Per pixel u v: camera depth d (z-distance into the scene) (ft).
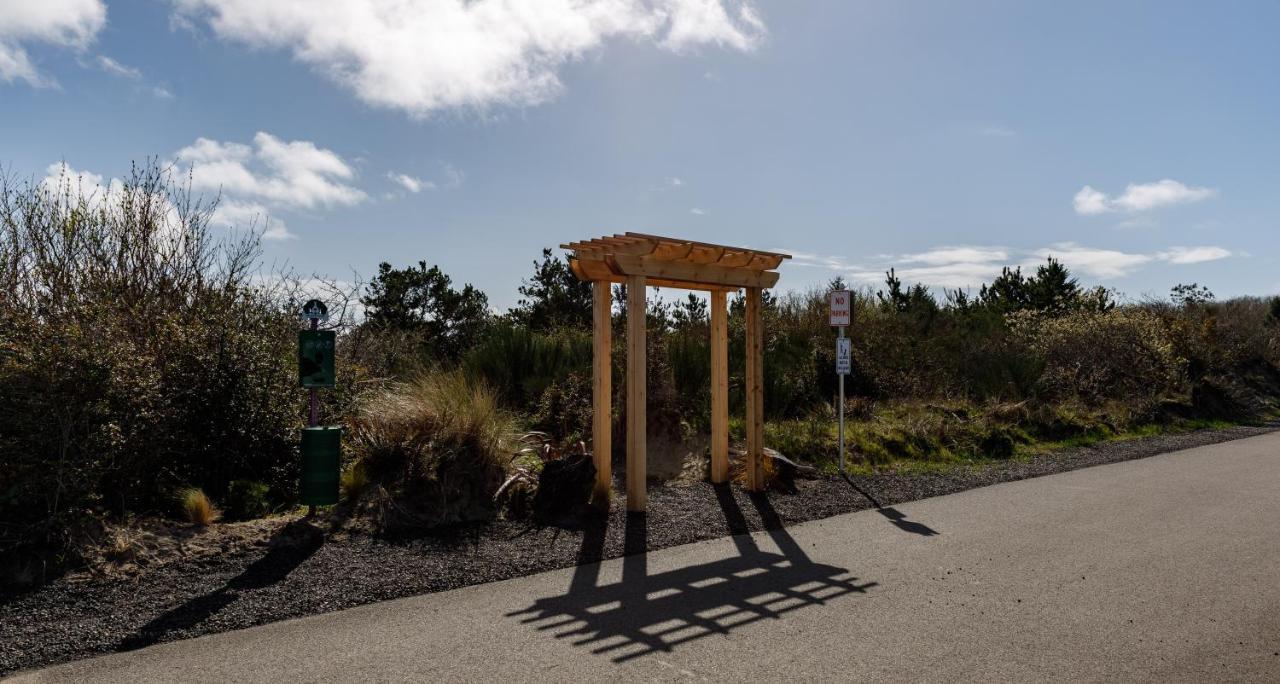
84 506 19.70
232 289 28.19
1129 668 13.32
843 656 13.84
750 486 29.43
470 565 19.38
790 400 42.60
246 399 24.58
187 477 23.27
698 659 13.69
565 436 34.06
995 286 83.46
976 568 19.58
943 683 12.69
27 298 26.05
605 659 13.69
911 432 39.55
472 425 26.27
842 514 26.23
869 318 55.11
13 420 19.04
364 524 21.68
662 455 34.35
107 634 14.48
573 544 21.63
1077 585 18.13
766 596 17.30
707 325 50.93
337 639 14.55
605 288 26.84
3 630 14.47
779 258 29.30
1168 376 60.39
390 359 39.19
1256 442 45.73
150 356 23.41
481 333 55.62
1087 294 74.74
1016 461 38.06
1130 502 27.96
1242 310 98.89
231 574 17.93
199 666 13.25
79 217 28.35
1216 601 16.96
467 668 13.24
